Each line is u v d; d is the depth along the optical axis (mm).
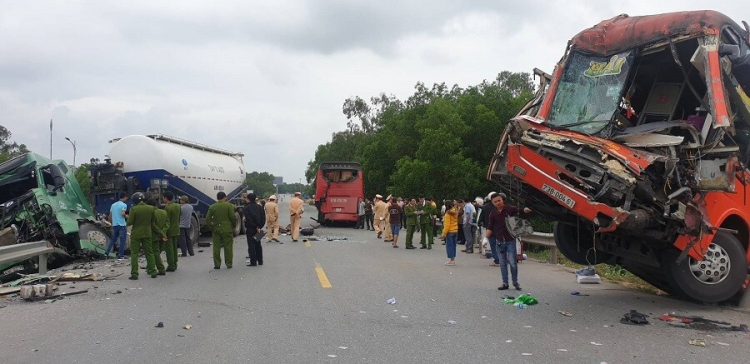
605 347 6707
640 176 7758
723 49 8469
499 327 7750
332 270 13812
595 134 8750
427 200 21953
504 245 10992
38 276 12461
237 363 6039
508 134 8930
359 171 36812
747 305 9289
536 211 9945
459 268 14617
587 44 9578
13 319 8289
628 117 9562
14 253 12500
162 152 21656
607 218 8000
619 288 11398
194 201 24031
